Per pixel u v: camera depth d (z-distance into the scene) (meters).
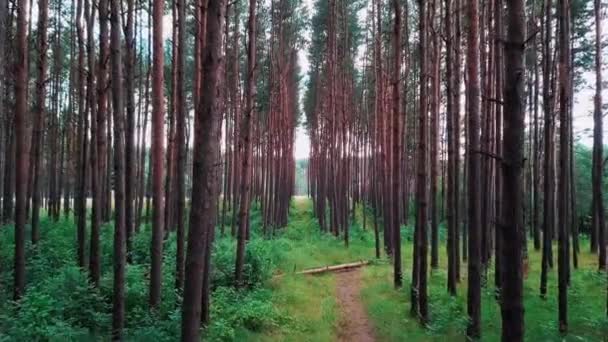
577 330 9.70
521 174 4.40
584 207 30.14
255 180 35.03
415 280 11.19
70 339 7.18
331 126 26.69
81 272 10.80
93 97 13.70
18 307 8.46
